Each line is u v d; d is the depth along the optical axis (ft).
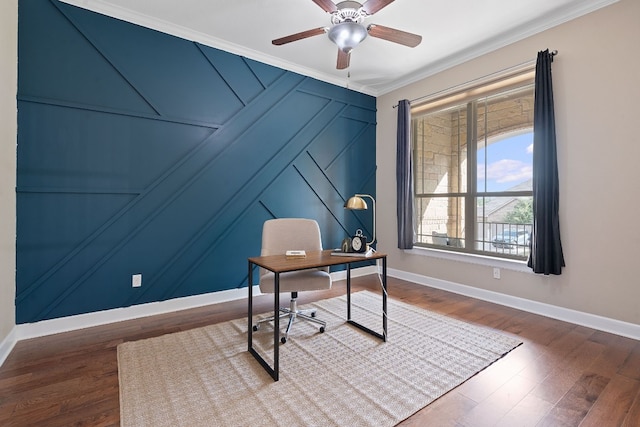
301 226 8.96
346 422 4.68
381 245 14.76
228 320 8.90
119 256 8.83
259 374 6.02
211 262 10.37
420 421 4.74
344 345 7.26
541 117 8.96
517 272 9.95
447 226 12.31
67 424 4.64
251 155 11.16
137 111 9.03
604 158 8.09
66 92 8.05
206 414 4.84
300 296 11.16
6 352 6.72
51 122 7.89
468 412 4.94
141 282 9.16
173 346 7.21
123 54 8.79
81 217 8.31
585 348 7.13
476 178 11.34
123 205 8.88
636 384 5.69
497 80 10.37
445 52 10.95
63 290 8.09
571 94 8.66
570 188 8.68
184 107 9.79
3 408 4.98
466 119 11.64
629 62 7.69
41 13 7.75
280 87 11.82
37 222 7.75
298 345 7.25
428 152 13.06
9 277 7.04
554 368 6.26
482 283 10.88
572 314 8.69
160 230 9.45
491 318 9.01
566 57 8.75
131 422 4.65
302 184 12.50
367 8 7.12
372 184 14.89
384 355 6.78
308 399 5.24
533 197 9.15
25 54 7.55
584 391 5.49
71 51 8.11
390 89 14.25
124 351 6.94
